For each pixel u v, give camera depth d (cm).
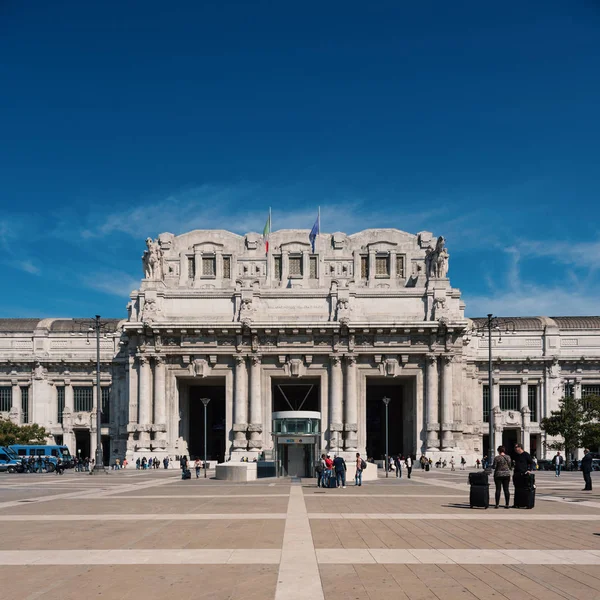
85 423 11575
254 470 5850
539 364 11744
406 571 1587
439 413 9931
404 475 7075
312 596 1366
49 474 7812
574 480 5891
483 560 1711
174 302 10138
